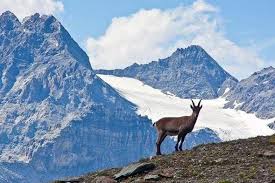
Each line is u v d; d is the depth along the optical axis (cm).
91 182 7962
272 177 6812
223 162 7825
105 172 8519
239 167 7450
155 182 7356
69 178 8638
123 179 7906
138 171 7950
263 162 7575
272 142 8456
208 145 8956
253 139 8962
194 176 7375
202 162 7931
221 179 6975
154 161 8388
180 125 9600
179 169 7781
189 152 8656
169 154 8900
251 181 6725
